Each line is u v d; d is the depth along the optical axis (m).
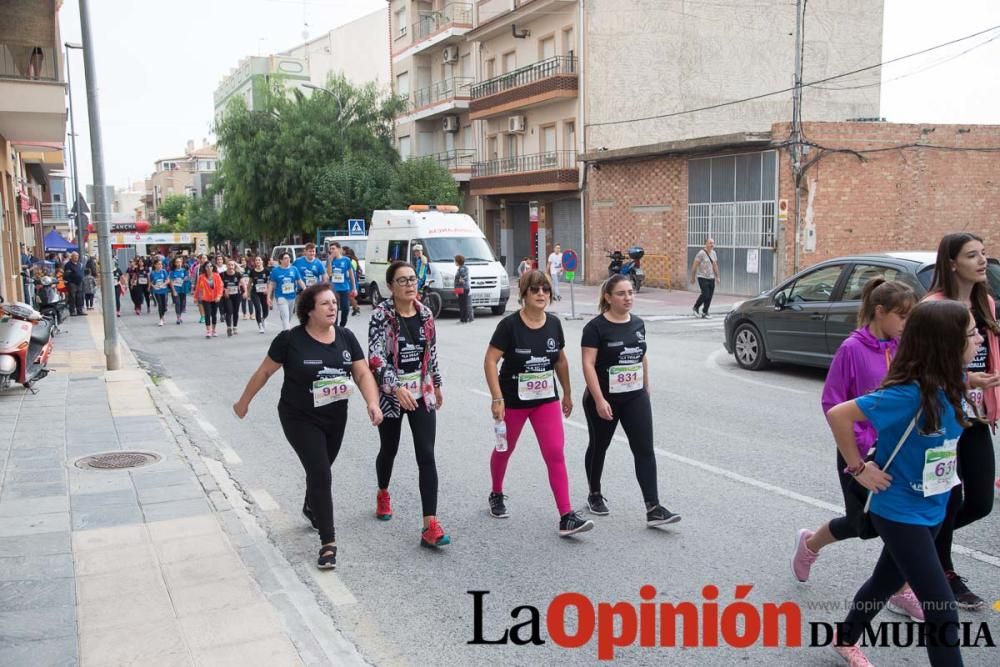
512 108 35.00
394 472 7.10
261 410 9.97
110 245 12.45
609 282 5.50
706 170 26.55
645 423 5.54
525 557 5.13
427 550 5.29
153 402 10.04
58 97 15.29
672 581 4.71
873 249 24.28
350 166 35.00
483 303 21.20
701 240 27.00
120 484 6.52
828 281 10.70
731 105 33.84
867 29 35.16
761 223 24.58
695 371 11.92
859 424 3.80
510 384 5.55
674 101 33.00
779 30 34.09
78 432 8.34
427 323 5.38
